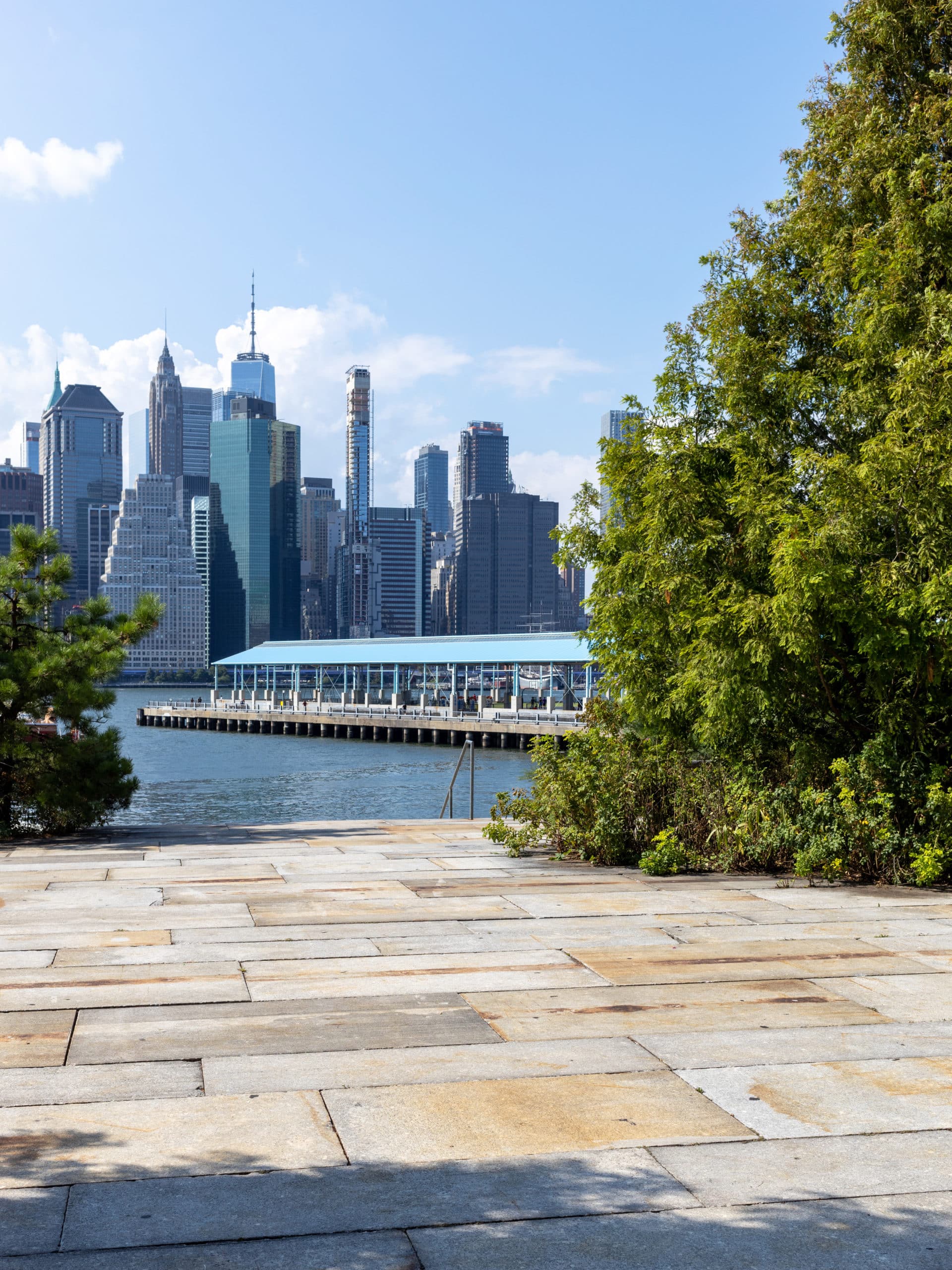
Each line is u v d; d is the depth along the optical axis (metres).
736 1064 5.77
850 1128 4.92
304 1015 6.60
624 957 8.09
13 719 16.48
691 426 13.70
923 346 11.29
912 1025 6.47
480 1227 3.98
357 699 96.81
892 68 13.12
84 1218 4.00
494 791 49.06
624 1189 4.29
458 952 8.23
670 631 12.99
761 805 12.34
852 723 12.66
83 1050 5.90
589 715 14.80
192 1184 4.30
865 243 11.95
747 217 14.17
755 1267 3.71
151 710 113.12
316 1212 4.07
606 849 12.78
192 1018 6.50
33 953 8.09
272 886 11.15
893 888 11.19
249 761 66.31
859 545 10.83
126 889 10.88
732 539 12.56
